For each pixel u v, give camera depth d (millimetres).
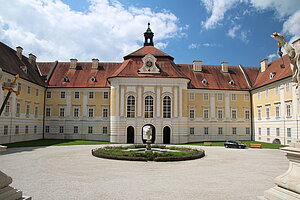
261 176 15945
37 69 57062
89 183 13602
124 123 46062
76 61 57594
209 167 19375
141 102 46531
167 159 22375
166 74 47312
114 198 10852
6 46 47125
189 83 54812
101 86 52875
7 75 38594
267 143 46500
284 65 47281
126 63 50000
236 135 54812
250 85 56500
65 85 53625
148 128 29703
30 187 12617
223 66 59406
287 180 7102
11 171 17047
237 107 55469
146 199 10734
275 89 45938
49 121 53406
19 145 37156
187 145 42906
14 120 41594
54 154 27016
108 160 22578
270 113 47562
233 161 22969
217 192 11945
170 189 12453
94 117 52781
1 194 6020
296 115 39656
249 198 10953
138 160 22312
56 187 12656
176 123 46438
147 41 57125
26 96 45750
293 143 7559
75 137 52812
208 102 54781
